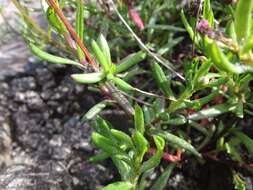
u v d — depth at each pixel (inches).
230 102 3.6
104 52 3.3
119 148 3.0
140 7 5.0
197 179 4.2
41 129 4.8
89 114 3.7
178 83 4.1
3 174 4.1
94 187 4.1
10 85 5.1
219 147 3.9
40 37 4.2
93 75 3.2
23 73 5.2
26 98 5.0
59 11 3.1
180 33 5.1
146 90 4.8
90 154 4.4
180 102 3.4
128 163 3.1
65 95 5.0
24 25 4.8
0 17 5.8
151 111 3.7
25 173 4.1
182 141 3.5
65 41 3.7
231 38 2.7
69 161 4.3
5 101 5.0
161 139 2.8
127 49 4.9
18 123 4.8
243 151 4.2
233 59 3.1
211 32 2.6
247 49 2.6
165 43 4.8
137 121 3.0
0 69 5.3
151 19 4.7
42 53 3.4
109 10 4.4
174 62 4.7
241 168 4.1
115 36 4.8
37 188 4.0
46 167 4.2
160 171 4.1
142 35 4.7
